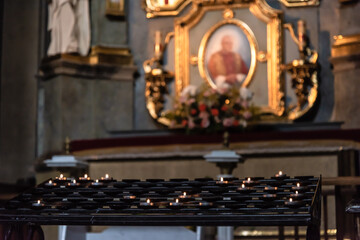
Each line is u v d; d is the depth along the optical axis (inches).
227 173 342.6
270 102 463.8
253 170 377.7
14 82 498.9
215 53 478.3
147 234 294.2
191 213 199.8
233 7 477.7
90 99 486.3
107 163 397.1
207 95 420.8
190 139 390.0
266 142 374.0
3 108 492.4
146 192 221.0
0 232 235.5
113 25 495.8
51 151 469.4
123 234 297.3
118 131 481.1
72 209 210.5
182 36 486.3
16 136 493.7
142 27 502.9
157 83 483.5
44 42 505.7
